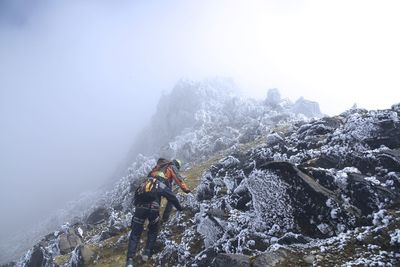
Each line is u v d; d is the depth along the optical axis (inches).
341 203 231.6
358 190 238.4
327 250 205.3
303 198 239.0
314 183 243.4
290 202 242.8
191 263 254.4
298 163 327.9
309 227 231.9
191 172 586.6
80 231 481.1
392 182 245.4
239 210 295.6
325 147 332.8
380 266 180.7
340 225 222.8
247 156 421.4
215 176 406.9
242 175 351.6
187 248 276.1
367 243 200.2
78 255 341.4
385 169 265.9
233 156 431.2
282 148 377.4
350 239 207.9
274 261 204.7
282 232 238.5
